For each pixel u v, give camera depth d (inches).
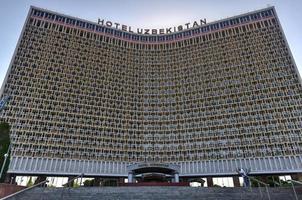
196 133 3818.9
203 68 4328.3
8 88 3560.5
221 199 1641.2
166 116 4128.9
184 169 3582.7
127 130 3946.9
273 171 3179.1
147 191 1758.1
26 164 3169.3
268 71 3878.0
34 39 4062.5
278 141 3346.5
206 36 4596.5
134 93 4330.7
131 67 4557.1
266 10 4357.8
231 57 4220.0
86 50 4345.5
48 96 3730.3
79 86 3991.1
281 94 3646.7
